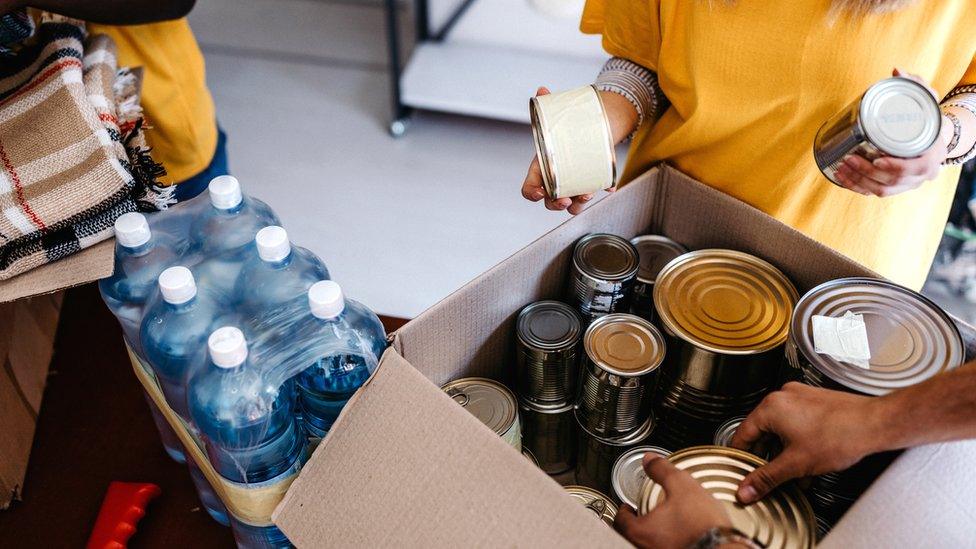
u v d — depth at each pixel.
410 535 0.77
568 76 3.22
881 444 0.72
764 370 1.01
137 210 1.04
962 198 2.06
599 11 1.32
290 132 3.22
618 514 0.77
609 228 1.19
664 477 0.74
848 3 0.98
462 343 1.05
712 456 0.84
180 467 1.11
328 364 0.88
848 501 0.86
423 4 3.24
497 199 2.99
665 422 1.11
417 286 2.68
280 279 0.91
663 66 1.18
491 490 0.75
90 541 1.00
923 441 0.70
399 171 3.08
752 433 0.82
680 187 1.19
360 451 0.82
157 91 1.55
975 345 0.92
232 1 3.85
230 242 0.98
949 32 1.04
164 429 1.09
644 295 1.18
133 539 1.03
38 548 1.02
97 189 0.99
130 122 1.14
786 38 1.04
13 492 1.06
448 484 0.77
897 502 0.70
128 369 1.22
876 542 0.68
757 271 1.10
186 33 1.62
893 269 1.30
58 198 0.98
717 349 0.97
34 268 0.98
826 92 1.07
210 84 3.44
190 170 1.72
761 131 1.14
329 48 3.63
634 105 1.25
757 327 1.02
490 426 1.00
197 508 1.07
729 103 1.13
